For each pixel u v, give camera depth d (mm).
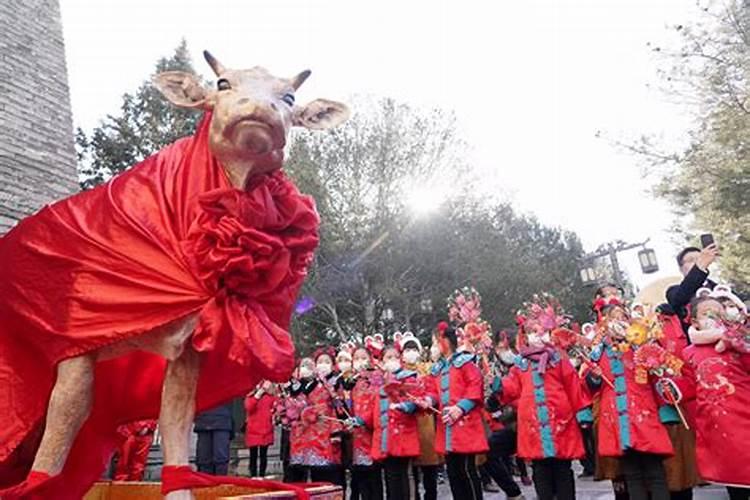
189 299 2344
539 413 5992
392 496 7348
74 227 2545
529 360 6215
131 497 3600
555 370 6102
